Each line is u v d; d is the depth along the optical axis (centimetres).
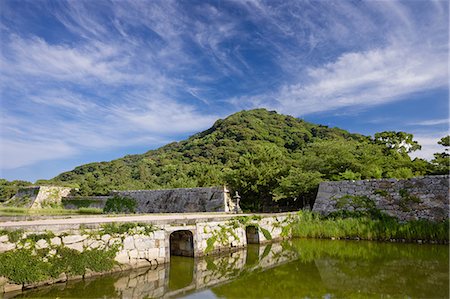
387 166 2356
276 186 2461
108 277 979
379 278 1000
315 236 1814
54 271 878
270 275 1057
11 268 803
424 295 834
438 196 1655
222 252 1407
